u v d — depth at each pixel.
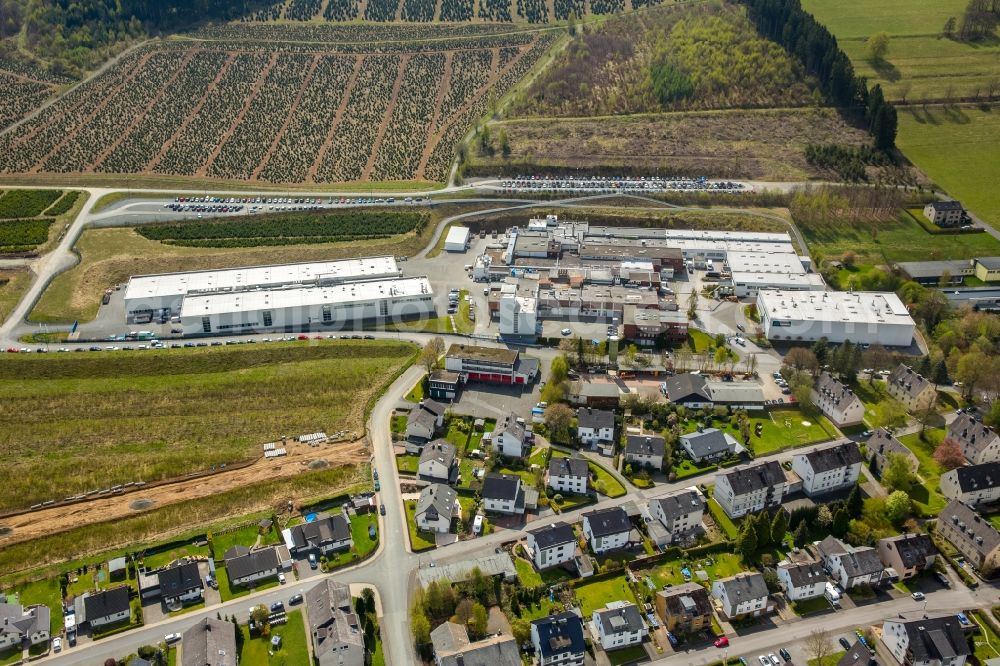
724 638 198.38
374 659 190.75
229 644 188.75
